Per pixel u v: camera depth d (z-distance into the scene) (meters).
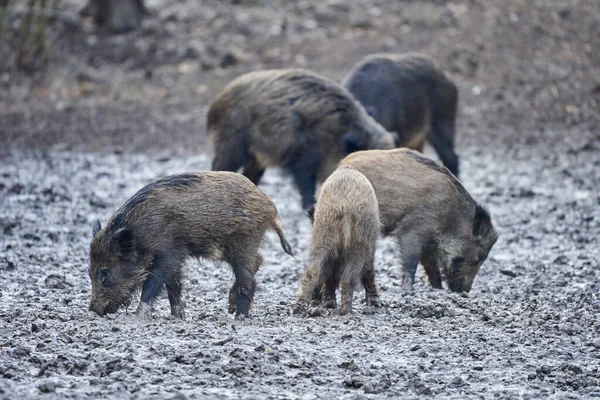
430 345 22.61
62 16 83.12
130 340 22.08
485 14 78.12
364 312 25.98
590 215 43.31
